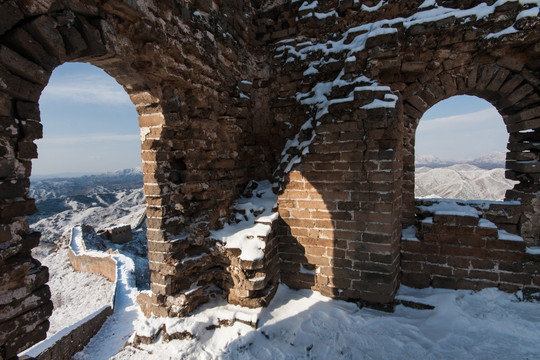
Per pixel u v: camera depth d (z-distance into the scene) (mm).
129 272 14805
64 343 6184
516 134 4055
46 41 1907
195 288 3645
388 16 4184
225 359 3025
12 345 1834
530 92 3725
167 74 2971
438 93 4078
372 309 3633
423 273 3938
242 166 4871
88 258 18125
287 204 4094
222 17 4043
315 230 3932
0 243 1753
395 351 2924
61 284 17609
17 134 1839
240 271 3600
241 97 4602
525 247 3510
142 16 2521
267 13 5008
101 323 7652
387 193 3469
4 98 1736
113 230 24812
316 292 3975
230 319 3416
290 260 4121
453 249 3795
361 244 3656
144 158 3346
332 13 4410
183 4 3211
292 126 4691
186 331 3260
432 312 3449
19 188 1849
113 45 2422
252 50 4977
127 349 3254
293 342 3162
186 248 3600
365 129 3529
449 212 3801
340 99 3670
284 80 4805
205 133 3826
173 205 3480
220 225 4074
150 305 3715
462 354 2814
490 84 3869
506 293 3584
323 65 4273
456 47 3838
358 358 2893
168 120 3262
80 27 2139
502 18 3545
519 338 2949
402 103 3902
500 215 3898
